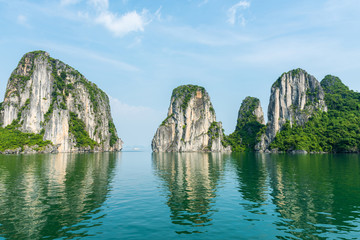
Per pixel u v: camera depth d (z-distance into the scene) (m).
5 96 186.75
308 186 33.28
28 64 196.25
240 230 17.03
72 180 38.66
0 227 17.45
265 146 194.12
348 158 94.00
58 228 17.30
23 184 34.59
